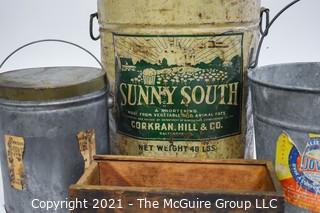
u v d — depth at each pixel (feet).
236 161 3.33
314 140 3.30
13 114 3.56
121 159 3.44
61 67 4.32
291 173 3.48
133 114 4.21
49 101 3.47
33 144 3.58
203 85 4.01
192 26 3.86
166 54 3.94
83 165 3.72
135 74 4.10
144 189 2.87
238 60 4.08
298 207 3.51
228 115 4.16
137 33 3.98
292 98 3.29
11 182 3.78
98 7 4.38
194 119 4.08
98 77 3.77
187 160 3.38
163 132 4.14
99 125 3.85
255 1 4.15
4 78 3.80
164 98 4.06
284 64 4.24
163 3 3.81
